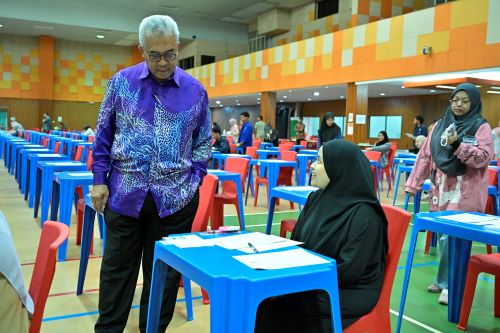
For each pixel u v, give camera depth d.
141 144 1.97
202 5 19.11
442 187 2.95
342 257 1.72
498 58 9.20
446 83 11.08
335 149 1.88
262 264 1.42
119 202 2.00
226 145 9.48
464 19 9.84
